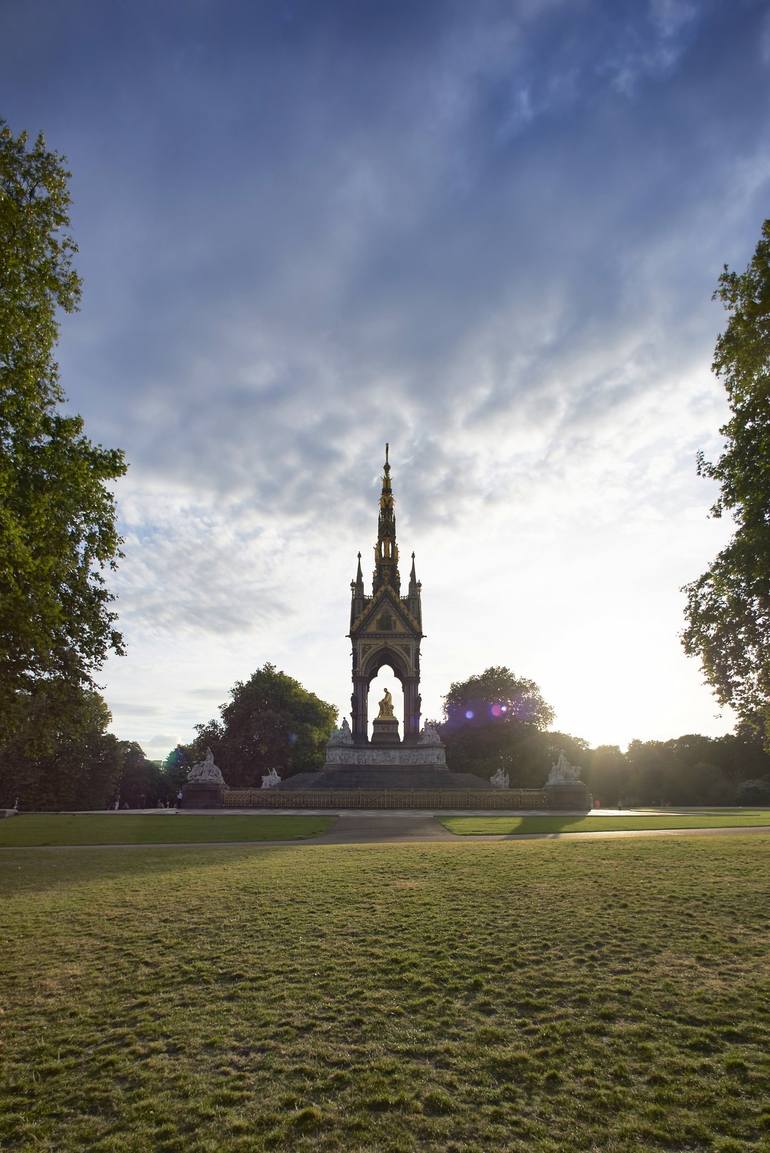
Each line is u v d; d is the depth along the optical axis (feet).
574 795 230.68
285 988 44.86
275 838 131.85
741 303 88.53
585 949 51.24
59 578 88.48
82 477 85.51
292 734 387.34
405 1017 40.47
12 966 49.96
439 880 75.66
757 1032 37.42
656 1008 40.75
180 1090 32.83
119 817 189.26
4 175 76.07
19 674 95.09
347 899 67.21
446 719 423.23
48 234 80.48
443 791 233.96
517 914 60.54
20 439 83.66
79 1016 41.42
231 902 66.80
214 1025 39.73
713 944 51.60
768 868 79.61
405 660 299.17
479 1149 27.96
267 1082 33.47
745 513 93.09
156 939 55.47
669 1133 28.89
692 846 100.22
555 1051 35.99
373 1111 30.83
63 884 78.79
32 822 170.19
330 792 234.58
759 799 342.85
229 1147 28.27
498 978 46.06
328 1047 36.94
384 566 320.29
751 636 96.37
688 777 393.09
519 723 395.75
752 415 91.45
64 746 355.97
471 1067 34.58
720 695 102.32
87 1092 32.91
